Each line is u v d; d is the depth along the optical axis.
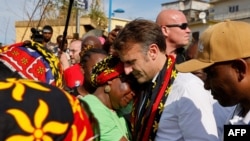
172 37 3.38
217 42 1.89
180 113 2.26
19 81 1.19
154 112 2.41
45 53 2.05
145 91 2.52
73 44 5.80
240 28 1.90
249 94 1.86
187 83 2.29
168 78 2.42
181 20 3.37
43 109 1.12
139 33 2.35
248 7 36.75
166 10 3.49
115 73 2.45
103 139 2.29
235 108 2.18
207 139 2.18
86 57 3.18
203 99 2.25
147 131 2.44
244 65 1.83
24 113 1.10
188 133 2.22
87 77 3.11
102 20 10.91
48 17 5.74
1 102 1.10
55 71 2.06
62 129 1.14
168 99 2.37
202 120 2.21
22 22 8.66
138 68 2.38
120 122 2.50
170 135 2.33
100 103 2.37
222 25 1.94
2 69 1.46
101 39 5.84
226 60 1.85
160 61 2.43
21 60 1.93
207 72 1.96
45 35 5.61
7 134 1.07
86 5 6.99
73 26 8.49
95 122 1.69
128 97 2.48
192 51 3.33
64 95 1.21
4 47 1.99
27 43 2.04
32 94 1.14
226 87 1.89
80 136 1.19
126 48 2.35
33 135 1.09
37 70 1.97
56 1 5.57
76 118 1.19
